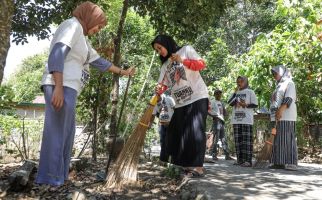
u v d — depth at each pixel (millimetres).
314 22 8430
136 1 8086
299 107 11055
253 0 9031
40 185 4324
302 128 11828
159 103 7125
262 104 9648
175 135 5035
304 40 8648
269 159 6965
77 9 3613
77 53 3430
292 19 9289
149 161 6953
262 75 9352
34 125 10516
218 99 9367
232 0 7840
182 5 7777
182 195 4195
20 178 4117
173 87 4965
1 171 5211
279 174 5941
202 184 4562
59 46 3291
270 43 9258
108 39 7219
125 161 4512
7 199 3887
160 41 4934
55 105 3252
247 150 7406
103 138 7832
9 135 9602
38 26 8367
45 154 3328
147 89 10953
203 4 7602
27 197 3980
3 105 6656
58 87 3248
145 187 4551
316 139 11859
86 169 5539
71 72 3393
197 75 4969
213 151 9156
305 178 5520
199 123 4879
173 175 5148
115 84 6617
